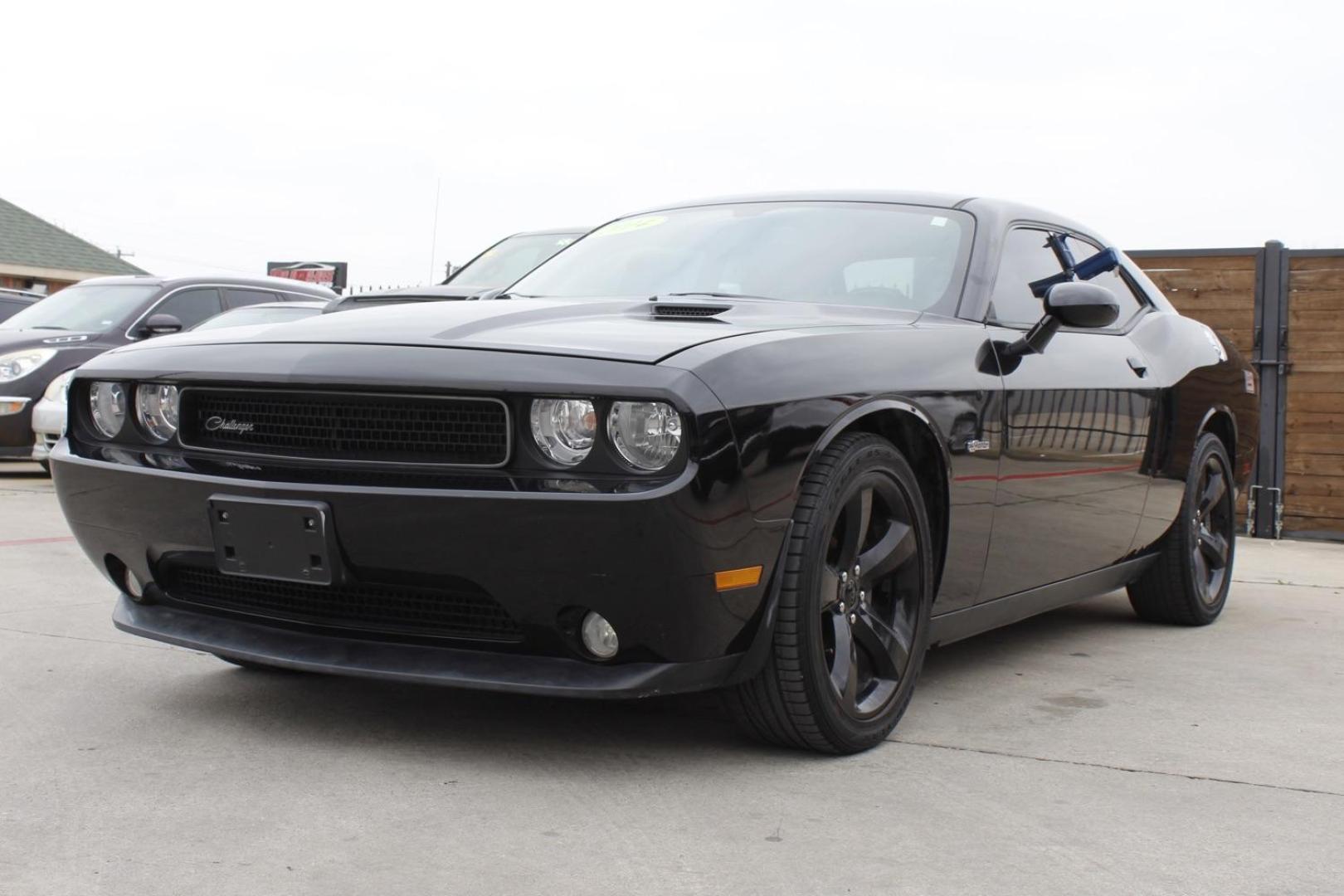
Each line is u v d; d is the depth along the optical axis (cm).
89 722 286
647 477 232
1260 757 280
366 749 268
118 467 274
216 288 937
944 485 294
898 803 241
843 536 269
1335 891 203
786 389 248
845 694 267
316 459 256
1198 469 441
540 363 240
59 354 827
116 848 210
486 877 200
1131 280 439
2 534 592
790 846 217
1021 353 328
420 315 283
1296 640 432
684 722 293
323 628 265
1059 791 252
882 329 289
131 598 302
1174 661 389
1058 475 345
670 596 234
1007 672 366
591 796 241
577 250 389
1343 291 777
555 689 241
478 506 235
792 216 365
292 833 218
